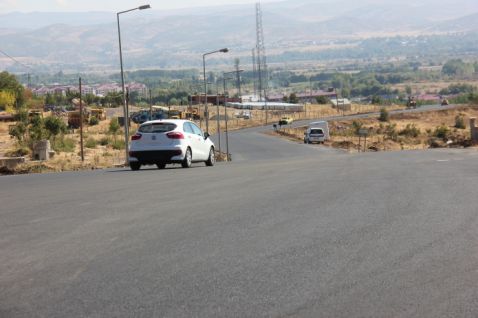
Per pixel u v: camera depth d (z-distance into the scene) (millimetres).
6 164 48531
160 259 8773
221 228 11031
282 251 9133
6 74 185625
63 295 7168
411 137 116625
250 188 17344
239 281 7605
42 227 11508
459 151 40219
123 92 50438
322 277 7711
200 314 6461
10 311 6668
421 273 7797
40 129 77625
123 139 92188
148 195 16156
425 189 15977
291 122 157875
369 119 170875
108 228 11234
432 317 6273
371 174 20875
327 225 11117
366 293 7051
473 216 11664
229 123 162125
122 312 6562
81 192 17438
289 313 6445
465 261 8328
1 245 9930
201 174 23203
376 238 9898
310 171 23328
